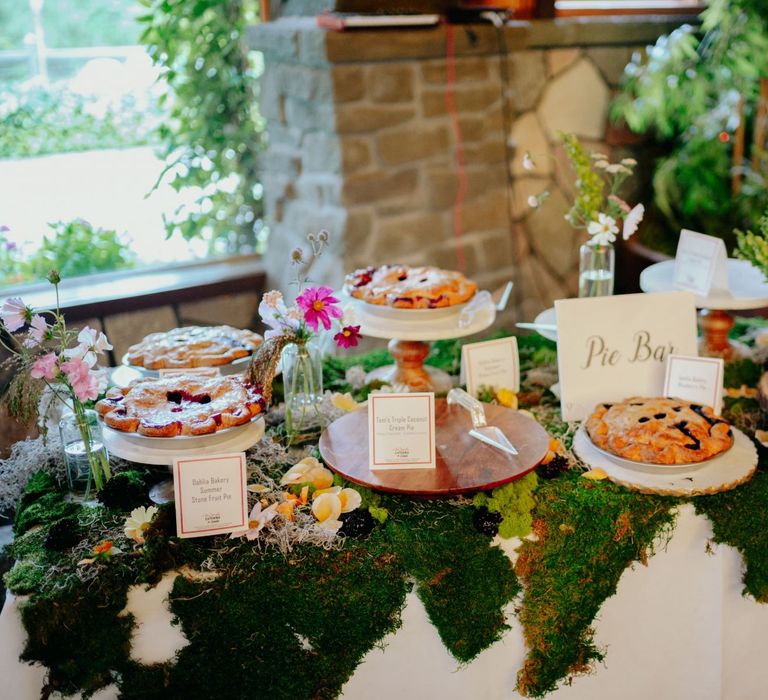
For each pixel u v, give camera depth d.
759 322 2.37
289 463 1.65
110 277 3.14
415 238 3.07
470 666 1.45
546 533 1.47
